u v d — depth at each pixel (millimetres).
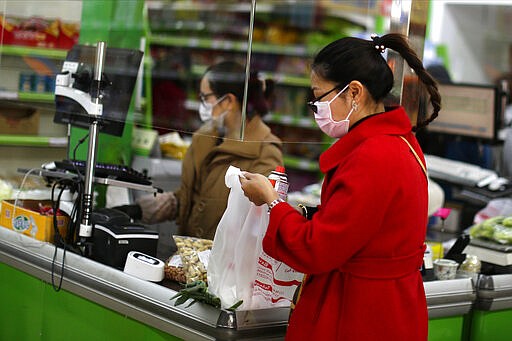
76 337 3150
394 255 2410
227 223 2631
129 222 3184
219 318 2545
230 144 3750
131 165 4398
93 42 3574
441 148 5402
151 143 4438
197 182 3859
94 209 3352
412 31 3143
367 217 2305
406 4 3121
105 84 3193
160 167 4449
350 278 2422
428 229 4348
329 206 2352
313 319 2475
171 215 3971
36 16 3592
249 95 3135
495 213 4605
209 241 3018
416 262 2490
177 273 2918
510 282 3357
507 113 5746
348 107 2439
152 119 3277
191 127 3172
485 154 5398
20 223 3465
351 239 2311
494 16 6648
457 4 6805
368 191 2305
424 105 3139
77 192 3367
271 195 2479
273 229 2414
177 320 2686
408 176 2383
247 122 3227
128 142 4250
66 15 3578
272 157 3742
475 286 3289
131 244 3066
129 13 3623
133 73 3293
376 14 3193
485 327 3324
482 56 6770
